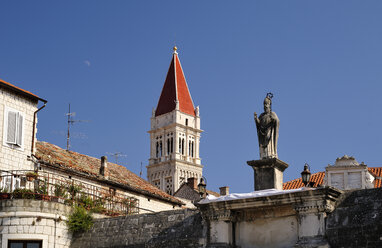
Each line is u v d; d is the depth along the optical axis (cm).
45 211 2702
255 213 2312
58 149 3916
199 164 16112
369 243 1980
